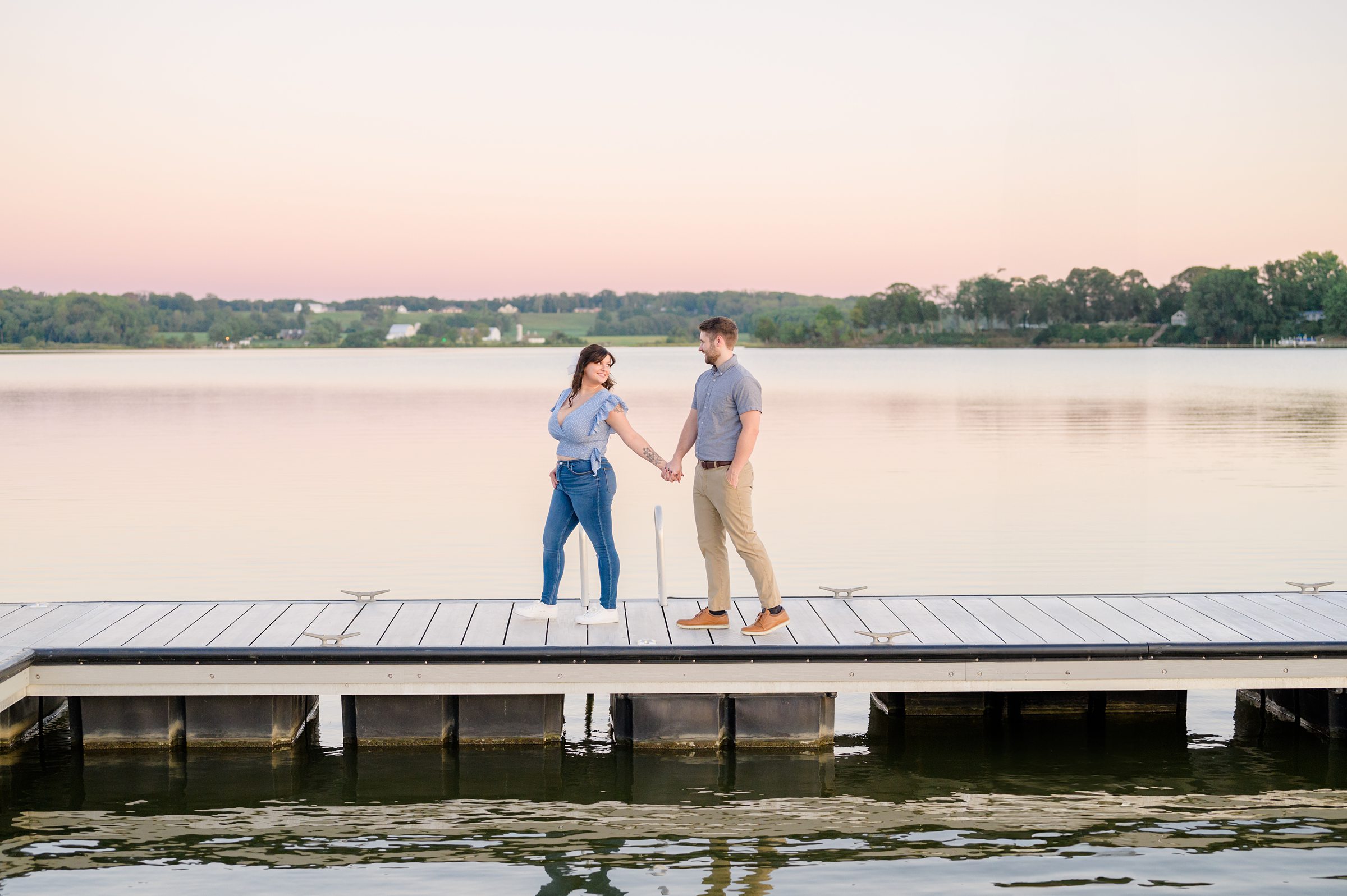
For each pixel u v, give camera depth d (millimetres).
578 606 7602
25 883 5086
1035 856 5410
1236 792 6238
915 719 7551
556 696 7004
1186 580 10867
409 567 11602
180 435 25844
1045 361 82312
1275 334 92562
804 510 14938
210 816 5863
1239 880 5141
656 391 44656
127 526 13859
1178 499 15586
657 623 7066
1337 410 32219
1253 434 24734
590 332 160125
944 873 5219
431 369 77875
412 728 6879
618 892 5016
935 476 18234
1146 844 5535
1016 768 6637
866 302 121562
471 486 17250
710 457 6625
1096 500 15578
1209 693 8117
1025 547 12469
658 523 7453
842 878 5164
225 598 10328
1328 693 7059
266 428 27734
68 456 21484
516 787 6273
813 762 6695
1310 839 5605
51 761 6637
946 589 10531
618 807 5996
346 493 16547
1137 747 6992
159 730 6738
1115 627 6992
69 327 129000
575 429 6801
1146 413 31141
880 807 6004
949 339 116875
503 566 11648
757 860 5371
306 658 6434
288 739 6906
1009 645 6551
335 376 63438
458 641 6645
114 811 5918
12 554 12234
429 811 5941
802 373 65125
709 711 6820
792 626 7004
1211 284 91812
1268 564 11539
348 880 5133
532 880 5137
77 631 6867
